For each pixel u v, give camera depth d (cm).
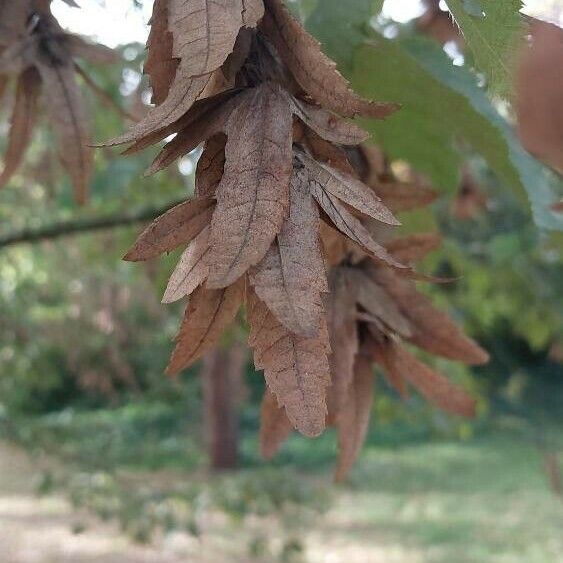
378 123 23
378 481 194
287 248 12
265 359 13
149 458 161
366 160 21
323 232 16
